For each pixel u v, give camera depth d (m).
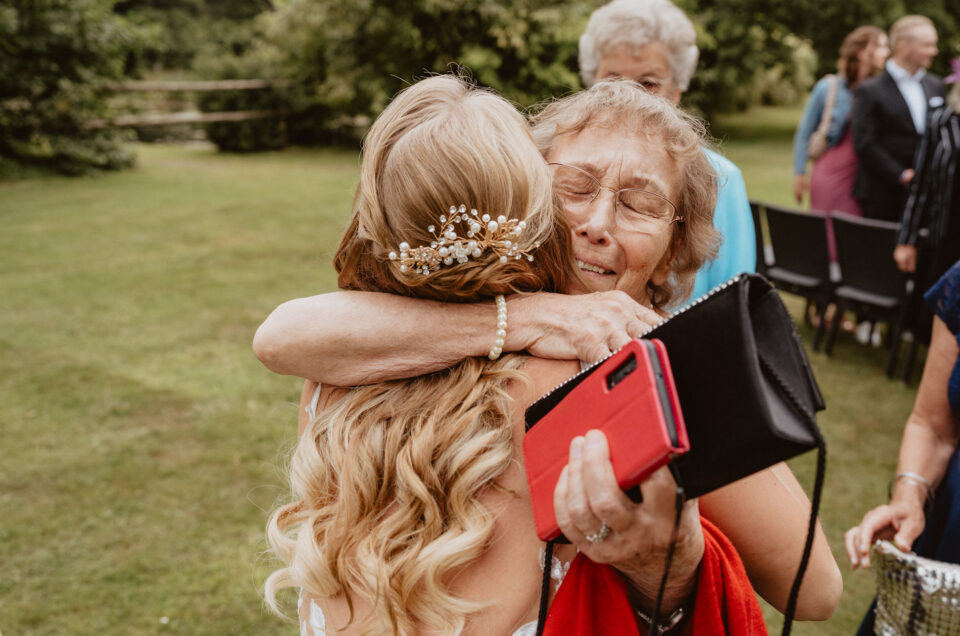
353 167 13.49
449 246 0.94
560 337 0.94
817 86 5.79
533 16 13.38
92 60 12.61
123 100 15.57
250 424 4.06
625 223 1.15
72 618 2.70
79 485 3.50
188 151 15.70
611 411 0.74
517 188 0.93
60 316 5.70
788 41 19.98
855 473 3.62
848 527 3.20
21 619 2.69
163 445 3.85
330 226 8.80
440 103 0.98
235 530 3.19
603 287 1.18
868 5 17.05
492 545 0.92
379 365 0.99
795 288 5.21
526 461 0.86
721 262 1.95
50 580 2.89
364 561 0.91
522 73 13.77
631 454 0.71
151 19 32.50
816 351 5.18
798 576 0.74
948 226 4.05
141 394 4.41
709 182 1.23
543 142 1.23
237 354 5.03
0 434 3.94
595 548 0.77
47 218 9.16
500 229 0.93
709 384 0.72
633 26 2.26
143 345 5.16
